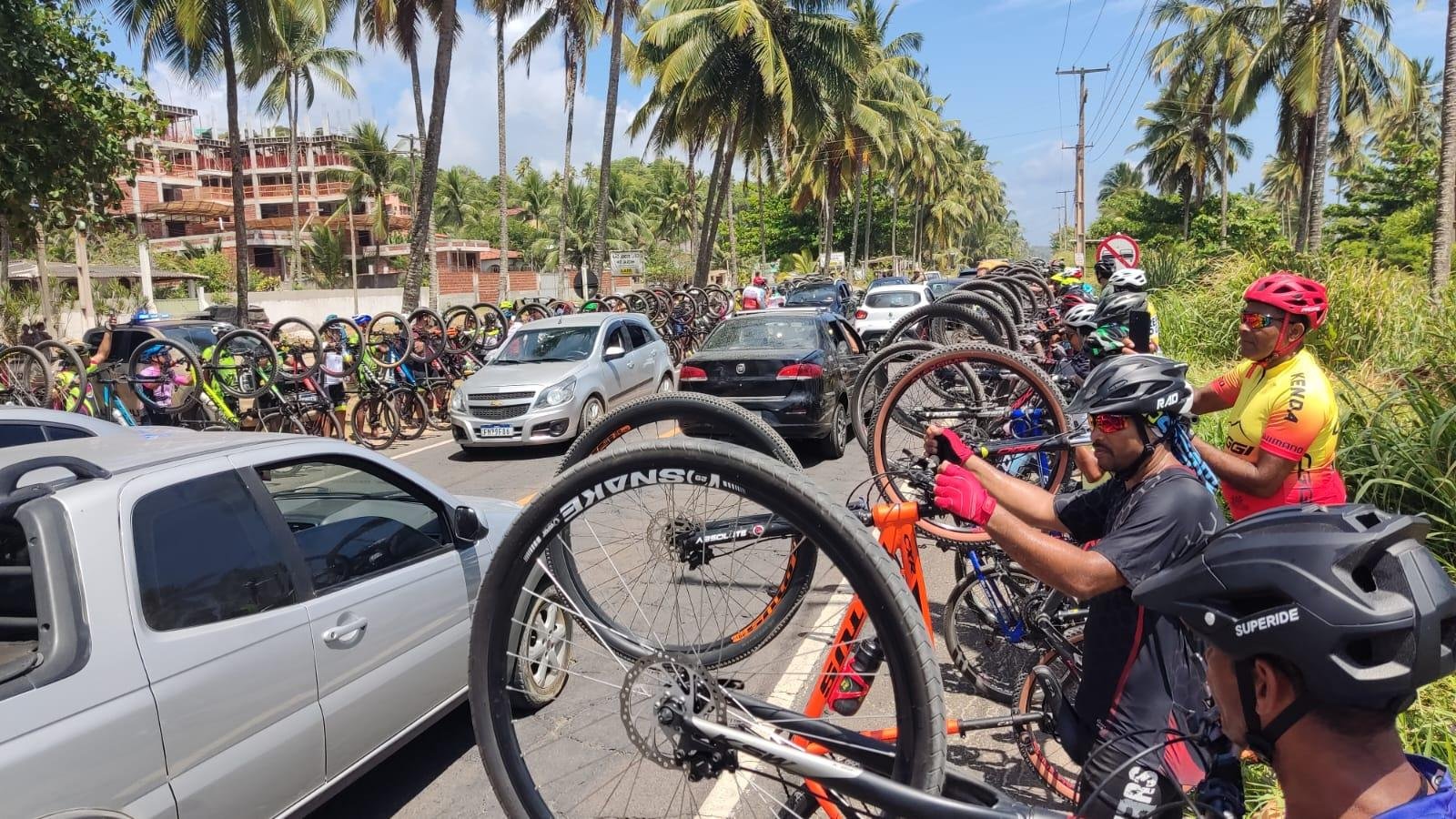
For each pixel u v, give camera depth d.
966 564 4.41
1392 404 5.55
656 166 84.75
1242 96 32.81
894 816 1.90
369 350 12.88
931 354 4.43
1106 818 2.29
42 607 2.48
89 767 2.40
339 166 61.50
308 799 3.16
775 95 27.34
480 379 11.26
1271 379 3.52
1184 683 2.32
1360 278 11.51
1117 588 2.29
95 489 2.75
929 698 1.89
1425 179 36.56
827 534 1.94
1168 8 38.78
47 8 10.35
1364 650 1.06
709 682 2.24
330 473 3.68
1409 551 1.08
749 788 3.12
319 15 22.17
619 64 27.62
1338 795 1.12
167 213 53.41
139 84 11.46
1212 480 2.43
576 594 2.89
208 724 2.75
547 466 10.36
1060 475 4.30
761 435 2.97
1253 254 15.94
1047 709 3.26
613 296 20.23
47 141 10.30
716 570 3.18
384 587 3.55
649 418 3.09
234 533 3.06
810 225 72.81
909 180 72.44
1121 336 4.98
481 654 2.29
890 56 49.31
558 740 3.88
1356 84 31.14
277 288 46.53
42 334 12.78
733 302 25.16
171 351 10.92
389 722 3.52
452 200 63.44
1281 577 1.11
